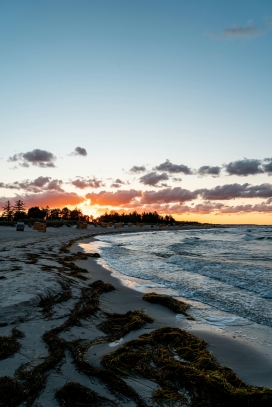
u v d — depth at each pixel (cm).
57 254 1639
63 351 442
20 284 751
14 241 2294
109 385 355
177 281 1070
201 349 476
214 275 1166
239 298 838
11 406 310
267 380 392
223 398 338
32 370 377
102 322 584
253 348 497
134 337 523
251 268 1329
